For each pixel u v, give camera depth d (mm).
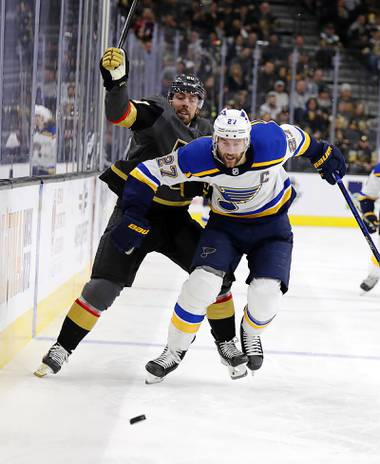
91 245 20391
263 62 41656
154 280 22094
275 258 10664
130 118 10875
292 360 13305
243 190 10195
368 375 12477
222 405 10422
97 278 11438
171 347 11102
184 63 40938
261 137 9867
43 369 11375
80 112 19594
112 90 10648
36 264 13609
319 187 42219
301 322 16906
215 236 10750
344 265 27266
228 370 12156
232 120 9398
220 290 11008
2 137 12773
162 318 16609
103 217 23234
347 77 44906
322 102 42594
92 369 12031
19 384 10906
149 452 8461
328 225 42375
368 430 9625
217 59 41188
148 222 10602
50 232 14664
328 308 18875
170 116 11062
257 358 11180
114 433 9047
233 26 49188
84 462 8055
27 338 13305
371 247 12281
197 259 10703
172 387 11203
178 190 11320
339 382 11961
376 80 44156
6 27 12633
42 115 15422
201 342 14266
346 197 11992
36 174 15195
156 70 40656
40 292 14062
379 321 17531
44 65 15359
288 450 8758
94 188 20656
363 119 43094
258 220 10703
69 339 11398
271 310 10695
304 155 11344
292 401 10773
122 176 11406
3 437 8688
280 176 10672
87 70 20469
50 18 15742
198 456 8406
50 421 9352
